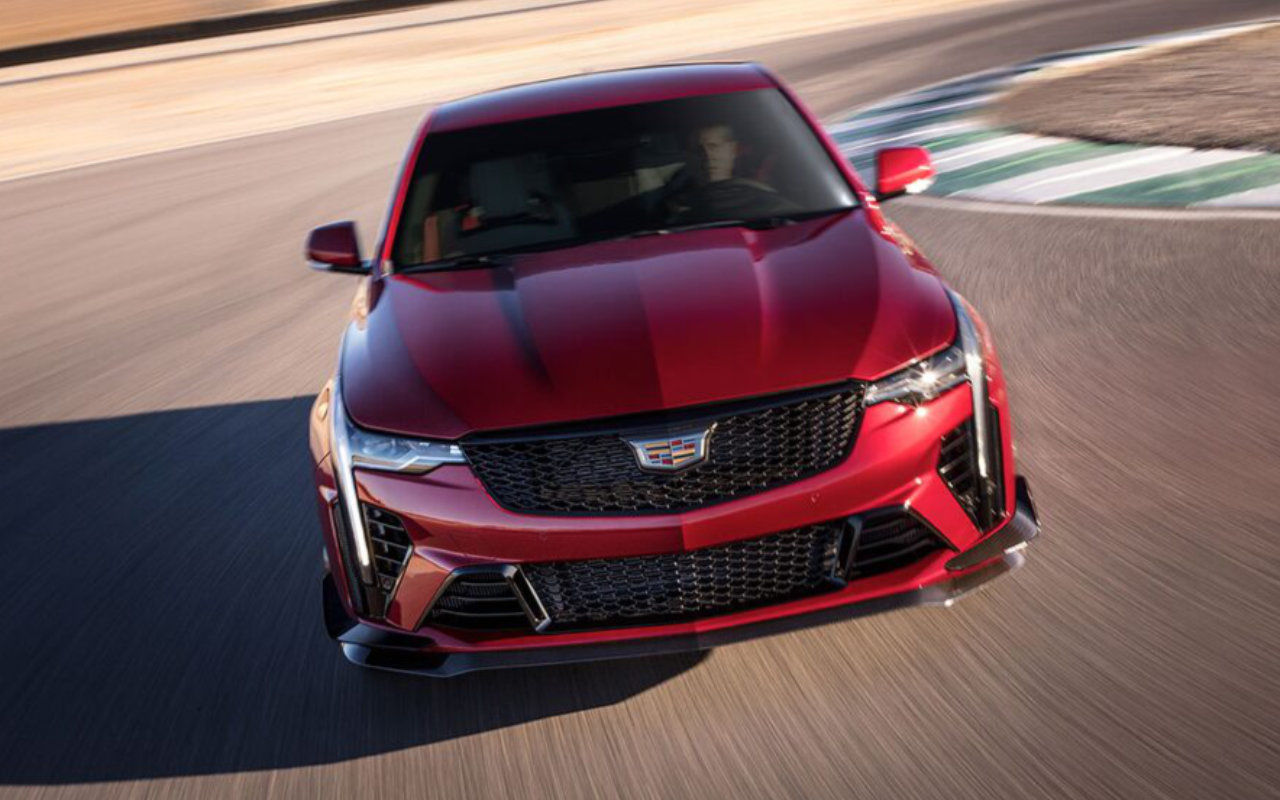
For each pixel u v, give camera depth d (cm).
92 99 2591
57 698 326
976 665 286
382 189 1148
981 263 653
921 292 303
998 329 539
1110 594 309
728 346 280
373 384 298
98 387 632
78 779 287
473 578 278
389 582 287
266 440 515
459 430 274
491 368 288
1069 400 444
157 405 585
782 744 266
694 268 319
